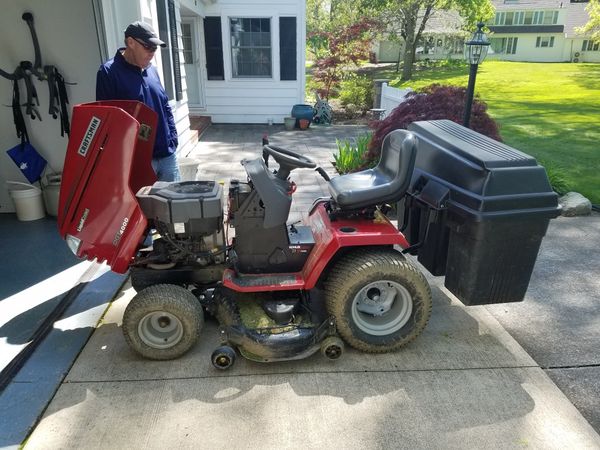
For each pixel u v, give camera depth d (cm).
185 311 270
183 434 227
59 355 285
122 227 276
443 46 3375
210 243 294
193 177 560
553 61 4138
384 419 237
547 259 425
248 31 1171
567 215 543
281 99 1230
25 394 251
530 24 4225
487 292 287
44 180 520
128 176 271
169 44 706
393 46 3600
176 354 278
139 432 228
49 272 388
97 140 268
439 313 335
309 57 2877
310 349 273
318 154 854
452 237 295
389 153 303
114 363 278
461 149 292
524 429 231
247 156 839
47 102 496
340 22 2486
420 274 280
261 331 274
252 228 287
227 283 281
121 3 484
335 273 280
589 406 247
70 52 485
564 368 277
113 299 349
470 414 240
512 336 308
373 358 285
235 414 239
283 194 282
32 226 483
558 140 971
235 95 1224
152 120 329
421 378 267
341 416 239
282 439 224
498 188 266
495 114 1324
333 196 287
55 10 470
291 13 1152
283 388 259
